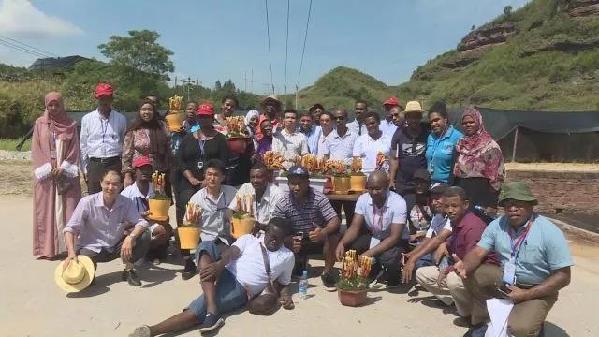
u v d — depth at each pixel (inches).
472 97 3287.4
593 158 749.3
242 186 242.5
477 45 4517.7
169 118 296.4
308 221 233.5
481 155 226.7
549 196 674.8
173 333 182.4
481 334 173.9
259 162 265.6
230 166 273.9
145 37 2657.5
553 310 219.0
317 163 265.1
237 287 201.2
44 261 260.7
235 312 201.8
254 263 202.7
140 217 238.8
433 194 225.1
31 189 525.0
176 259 267.9
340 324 193.2
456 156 241.0
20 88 1451.8
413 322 196.5
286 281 210.1
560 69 3061.0
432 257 219.9
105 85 268.5
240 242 207.3
